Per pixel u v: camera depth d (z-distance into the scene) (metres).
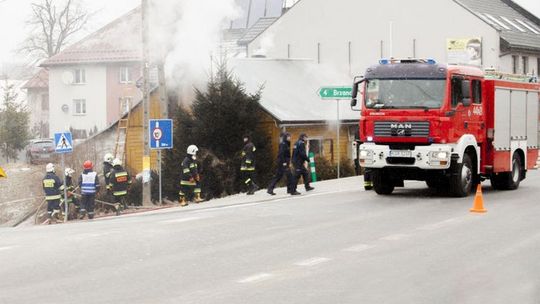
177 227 14.64
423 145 18.89
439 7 44.41
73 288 9.16
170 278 9.72
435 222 15.04
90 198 23.95
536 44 46.34
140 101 36.56
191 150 22.97
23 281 9.62
